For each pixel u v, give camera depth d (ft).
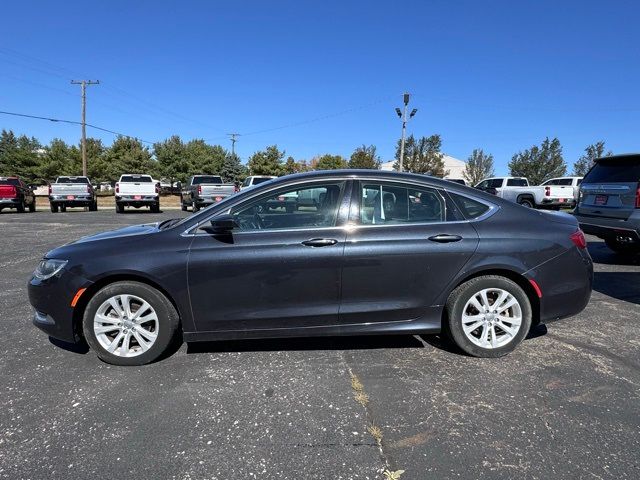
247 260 11.70
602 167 26.43
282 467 8.00
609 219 25.11
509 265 12.17
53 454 8.36
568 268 12.59
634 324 15.42
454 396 10.47
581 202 27.58
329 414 9.71
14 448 8.53
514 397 10.42
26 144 253.65
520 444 8.65
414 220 12.37
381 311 12.14
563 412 9.77
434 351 13.01
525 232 12.45
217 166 183.52
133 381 11.19
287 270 11.79
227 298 11.80
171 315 11.98
